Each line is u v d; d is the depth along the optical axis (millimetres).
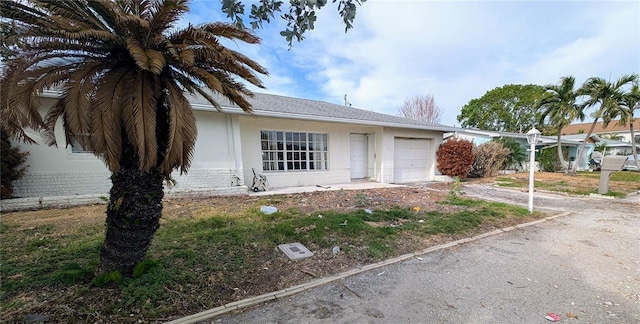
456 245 4066
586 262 3453
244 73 3086
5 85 2123
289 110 9109
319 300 2520
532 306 2439
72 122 2166
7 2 2082
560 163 17969
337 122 9602
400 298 2568
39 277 2639
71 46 2332
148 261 2850
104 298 2291
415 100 29156
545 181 12688
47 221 4832
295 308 2377
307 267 3170
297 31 2209
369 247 3785
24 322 1970
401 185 10469
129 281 2520
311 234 4180
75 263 2939
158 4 2381
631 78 13070
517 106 27797
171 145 2447
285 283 2797
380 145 11117
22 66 2168
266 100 10383
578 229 4980
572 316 2281
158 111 2562
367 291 2697
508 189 10250
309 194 8164
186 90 3182
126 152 2424
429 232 4516
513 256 3658
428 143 12859
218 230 4297
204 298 2430
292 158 10039
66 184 6355
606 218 5832
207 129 7793
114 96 2289
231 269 2988
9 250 3428
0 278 2611
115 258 2551
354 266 3254
